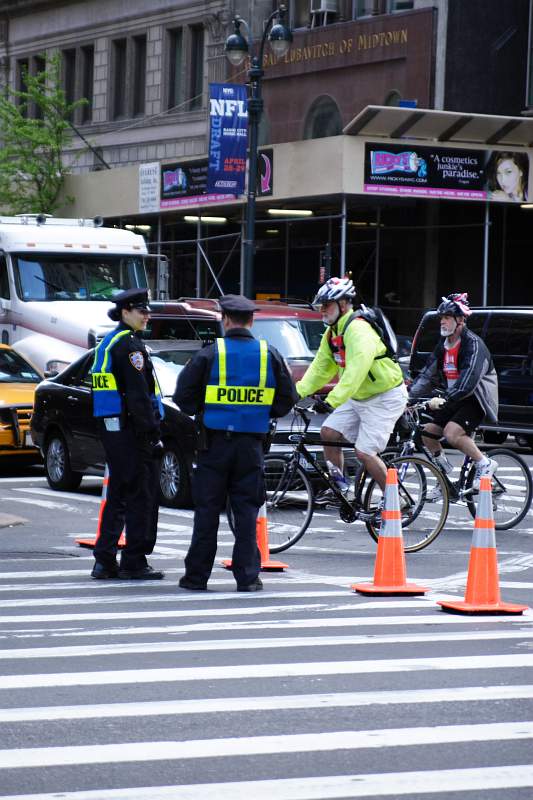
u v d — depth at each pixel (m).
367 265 74.06
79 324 48.25
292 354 37.50
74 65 103.56
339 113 81.12
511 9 76.75
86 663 16.56
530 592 22.31
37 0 105.00
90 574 23.72
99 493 36.81
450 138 62.84
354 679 15.80
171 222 79.44
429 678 15.88
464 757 12.73
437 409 27.42
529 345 46.75
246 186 64.38
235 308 21.64
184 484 32.09
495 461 29.19
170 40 94.69
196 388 21.58
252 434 21.83
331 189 61.31
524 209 75.19
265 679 15.77
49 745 13.01
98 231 52.31
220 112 63.44
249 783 11.87
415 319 74.56
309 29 82.50
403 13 76.81
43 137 88.06
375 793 11.62
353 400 25.58
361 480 26.14
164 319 40.81
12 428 40.19
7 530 29.64
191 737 13.30
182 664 16.55
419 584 22.83
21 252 50.56
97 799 11.41
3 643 17.73
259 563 22.27
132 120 97.44
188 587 22.12
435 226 72.06
